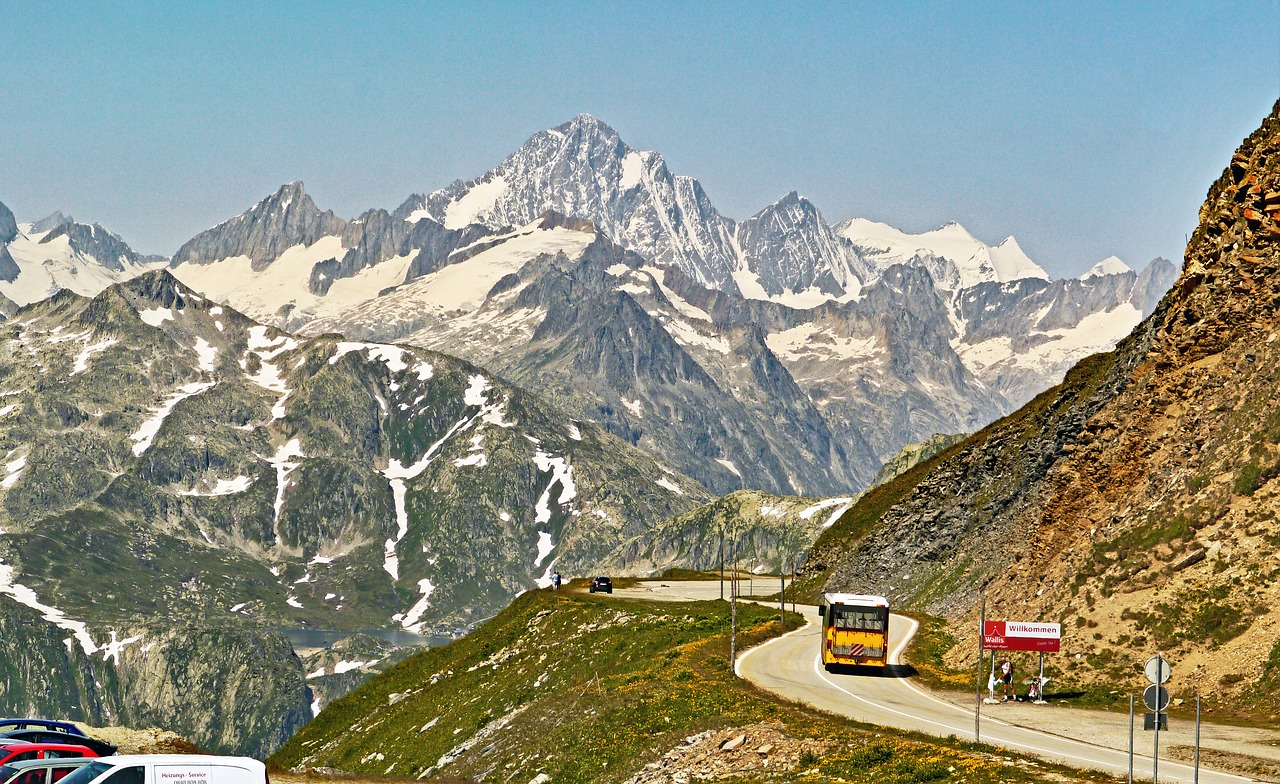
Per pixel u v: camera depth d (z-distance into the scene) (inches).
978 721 2401.6
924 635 3981.3
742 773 2372.0
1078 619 3051.2
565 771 2874.0
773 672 3395.7
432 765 4008.4
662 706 3036.4
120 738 2925.7
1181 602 2834.6
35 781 1656.0
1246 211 3651.6
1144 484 3437.5
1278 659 2524.6
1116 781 1961.1
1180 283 3875.5
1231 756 2144.4
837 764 2257.6
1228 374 3464.6
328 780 2957.7
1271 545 2797.7
